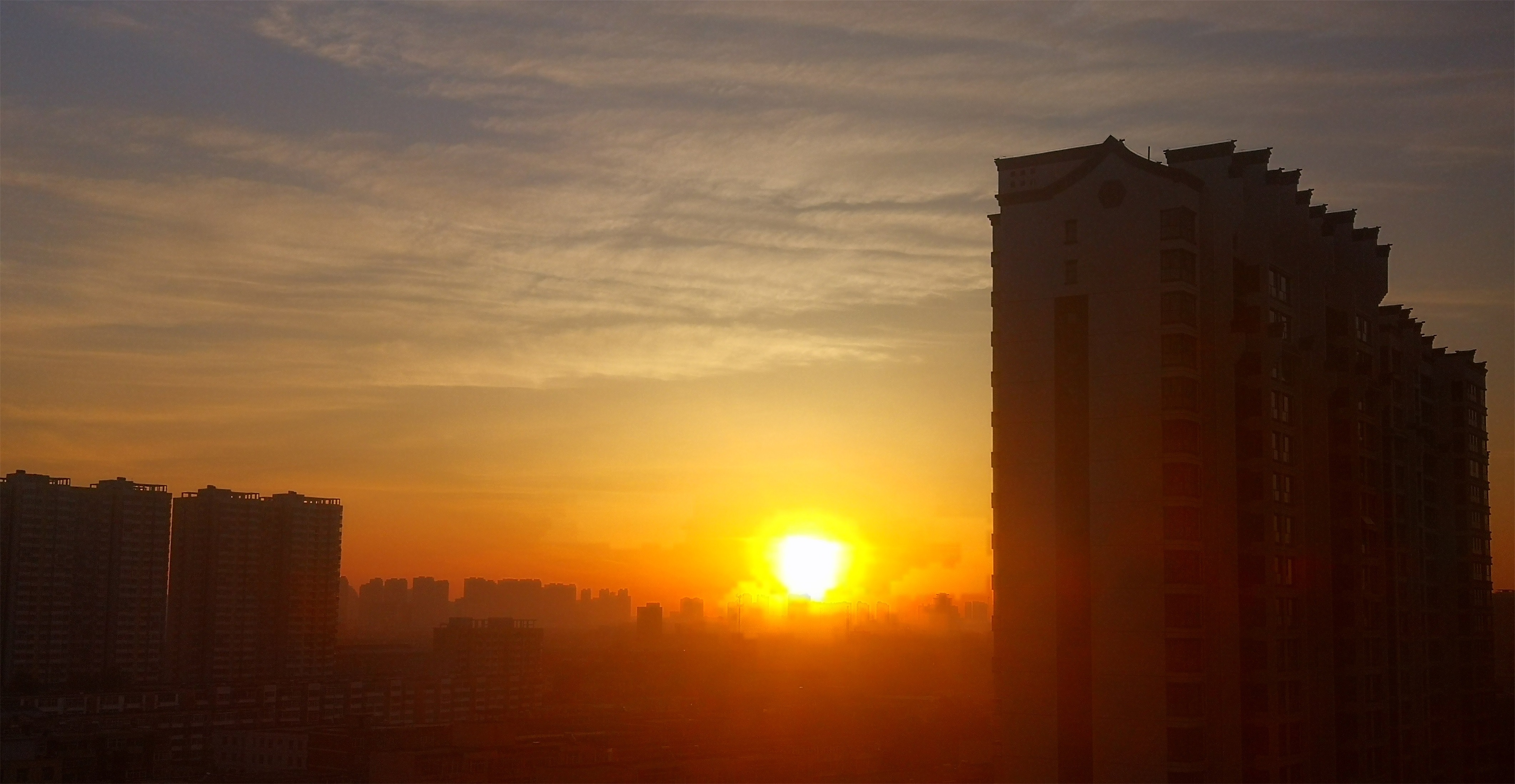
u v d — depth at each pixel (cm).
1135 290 11225
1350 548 13038
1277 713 11406
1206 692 10719
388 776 18425
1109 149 11481
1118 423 11150
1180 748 10556
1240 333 11712
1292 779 11538
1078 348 11444
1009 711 11281
